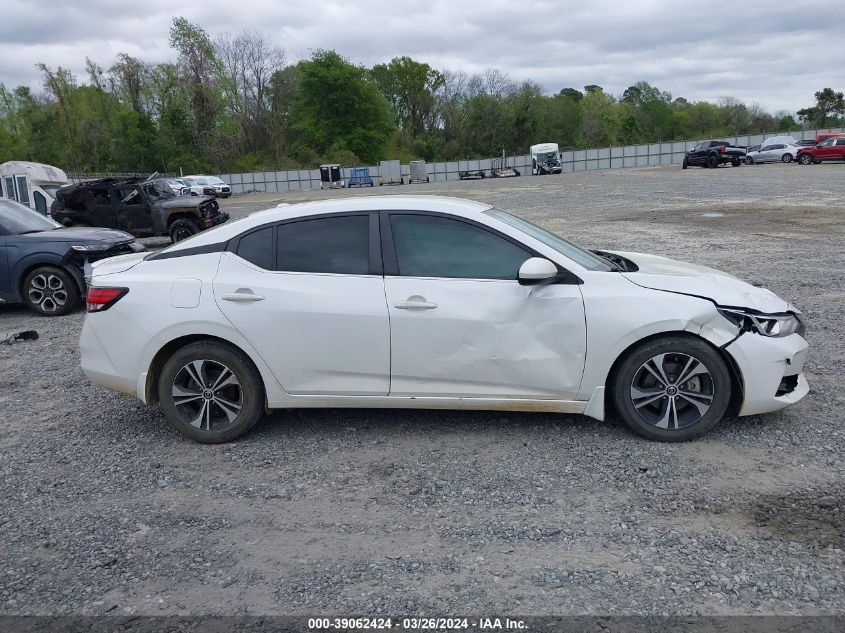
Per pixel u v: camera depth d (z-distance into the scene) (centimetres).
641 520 372
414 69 9594
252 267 486
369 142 8356
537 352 459
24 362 753
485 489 413
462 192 3547
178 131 7156
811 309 805
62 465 476
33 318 1005
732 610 298
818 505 380
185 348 489
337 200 509
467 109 9350
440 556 348
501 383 467
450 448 470
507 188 3747
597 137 9650
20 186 2361
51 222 1113
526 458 450
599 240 1453
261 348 477
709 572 325
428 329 462
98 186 1731
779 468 423
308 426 519
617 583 319
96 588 333
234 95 8175
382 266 475
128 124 6912
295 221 491
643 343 458
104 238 1034
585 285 459
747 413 465
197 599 321
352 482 430
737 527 362
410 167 6378
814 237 1354
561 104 9469
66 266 993
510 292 460
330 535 372
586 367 458
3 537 383
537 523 374
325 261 482
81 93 7275
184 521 393
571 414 517
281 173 6769
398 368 471
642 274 476
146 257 519
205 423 497
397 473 438
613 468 432
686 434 461
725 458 439
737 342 450
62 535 383
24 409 596
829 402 521
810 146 4203
